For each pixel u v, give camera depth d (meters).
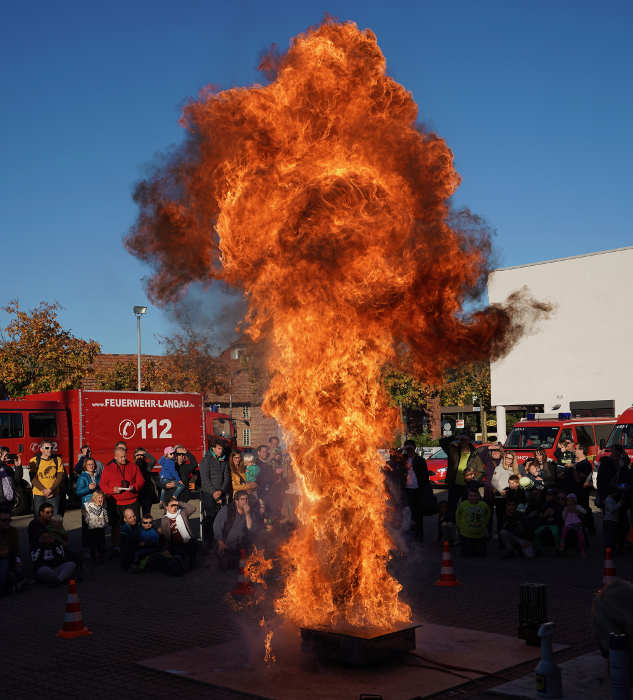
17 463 21.45
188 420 27.11
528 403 37.59
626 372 34.59
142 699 6.14
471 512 13.51
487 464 15.23
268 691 6.19
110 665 7.11
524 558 13.32
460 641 7.66
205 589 10.81
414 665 6.83
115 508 13.91
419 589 10.56
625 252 34.75
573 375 36.16
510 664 6.86
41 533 11.41
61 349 40.75
